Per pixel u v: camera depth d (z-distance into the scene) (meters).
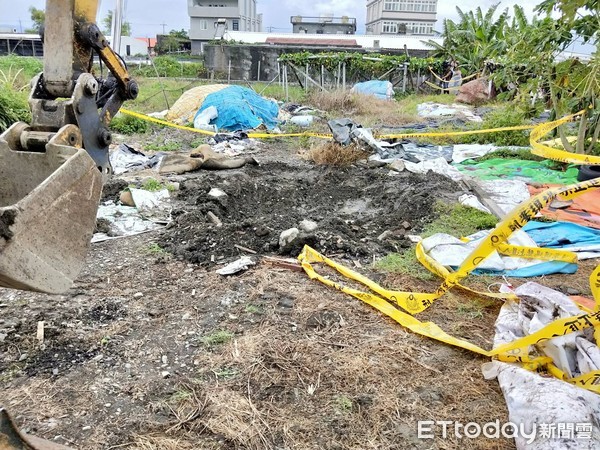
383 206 5.88
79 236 1.75
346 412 2.49
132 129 10.87
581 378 2.46
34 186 1.96
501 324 3.12
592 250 4.41
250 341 3.03
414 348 3.01
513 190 6.24
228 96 12.17
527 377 2.40
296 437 2.34
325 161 7.92
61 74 2.17
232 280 3.79
